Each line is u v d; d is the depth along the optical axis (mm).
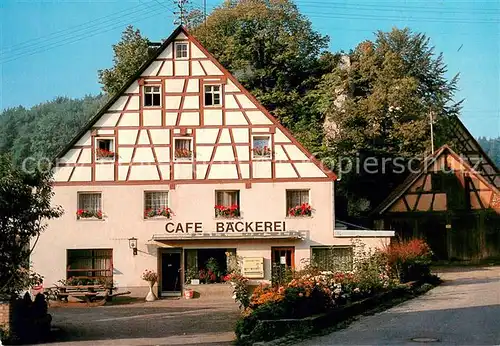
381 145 45344
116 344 17906
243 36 52688
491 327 16734
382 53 49688
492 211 39906
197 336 19250
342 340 15555
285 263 31656
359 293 21500
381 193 44906
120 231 31656
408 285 25547
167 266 31812
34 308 19281
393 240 32250
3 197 18625
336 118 45562
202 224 31734
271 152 32000
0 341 18141
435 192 40781
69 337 19703
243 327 17750
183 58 32344
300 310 18188
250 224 31719
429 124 45375
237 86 32281
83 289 30141
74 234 31594
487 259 40438
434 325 17281
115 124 32062
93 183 31781
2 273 18891
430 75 49406
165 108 32156
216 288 31188
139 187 31844
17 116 39656
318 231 31672
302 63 52125
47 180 19797
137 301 30328
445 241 41031
